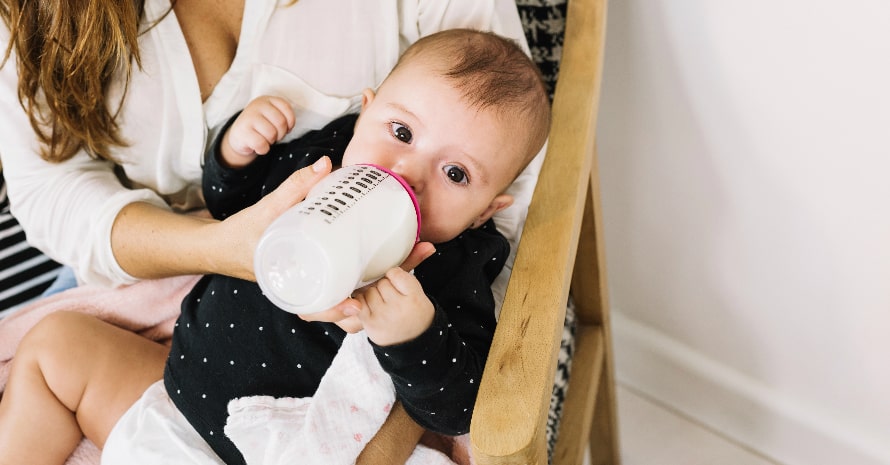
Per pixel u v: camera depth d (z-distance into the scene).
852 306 1.10
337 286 0.57
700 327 1.33
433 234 0.78
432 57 0.78
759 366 1.29
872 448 1.22
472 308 0.79
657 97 1.08
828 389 1.23
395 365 0.67
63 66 0.81
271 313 0.80
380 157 0.75
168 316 0.95
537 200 0.79
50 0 0.78
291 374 0.79
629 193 1.23
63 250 0.90
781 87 0.96
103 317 0.94
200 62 0.89
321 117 0.93
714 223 1.16
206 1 0.87
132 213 0.86
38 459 0.85
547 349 0.66
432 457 0.78
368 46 0.91
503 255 0.88
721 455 1.40
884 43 0.86
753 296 1.21
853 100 0.92
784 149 1.01
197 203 1.01
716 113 1.04
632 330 1.43
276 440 0.74
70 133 0.88
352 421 0.75
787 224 1.08
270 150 0.92
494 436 0.60
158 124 0.89
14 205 0.91
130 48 0.82
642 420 1.47
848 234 1.03
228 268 0.76
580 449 1.05
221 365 0.80
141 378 0.87
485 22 0.92
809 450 1.30
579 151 0.83
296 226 0.57
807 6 0.89
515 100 0.78
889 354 1.11
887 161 0.94
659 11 1.00
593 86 0.88
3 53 0.83
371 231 0.61
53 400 0.85
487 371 0.65
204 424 0.80
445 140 0.75
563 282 0.71
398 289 0.64
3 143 0.88
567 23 0.93
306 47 0.89
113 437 0.81
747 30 0.94
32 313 0.95
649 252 1.29
